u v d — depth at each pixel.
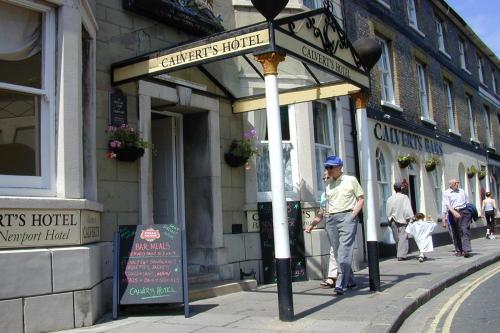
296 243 9.21
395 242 13.45
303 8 10.59
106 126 7.01
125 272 6.05
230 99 9.22
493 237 19.56
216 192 8.62
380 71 14.58
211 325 5.56
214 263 8.37
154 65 6.92
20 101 5.70
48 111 5.81
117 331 5.33
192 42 6.63
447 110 20.00
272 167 5.79
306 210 9.54
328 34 7.30
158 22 8.13
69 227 5.67
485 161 23.69
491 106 26.12
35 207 5.36
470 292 8.19
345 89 8.22
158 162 8.90
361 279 9.11
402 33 16.25
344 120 11.91
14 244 5.21
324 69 7.06
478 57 25.45
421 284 8.26
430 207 16.44
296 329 5.30
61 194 5.71
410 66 16.53
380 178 13.90
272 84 5.93
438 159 17.03
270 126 5.84
